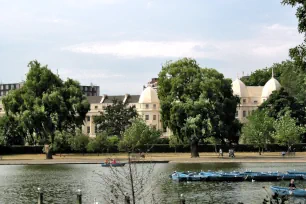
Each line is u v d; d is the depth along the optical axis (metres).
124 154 130.75
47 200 54.25
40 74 118.81
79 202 48.31
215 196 55.75
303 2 36.66
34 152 141.38
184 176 68.44
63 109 115.38
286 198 29.38
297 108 151.38
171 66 117.75
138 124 135.38
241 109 195.88
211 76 116.56
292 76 169.12
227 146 139.88
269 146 140.50
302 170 82.88
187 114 111.62
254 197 54.91
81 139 132.50
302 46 36.94
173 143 135.25
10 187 64.38
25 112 113.69
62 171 83.62
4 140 139.75
